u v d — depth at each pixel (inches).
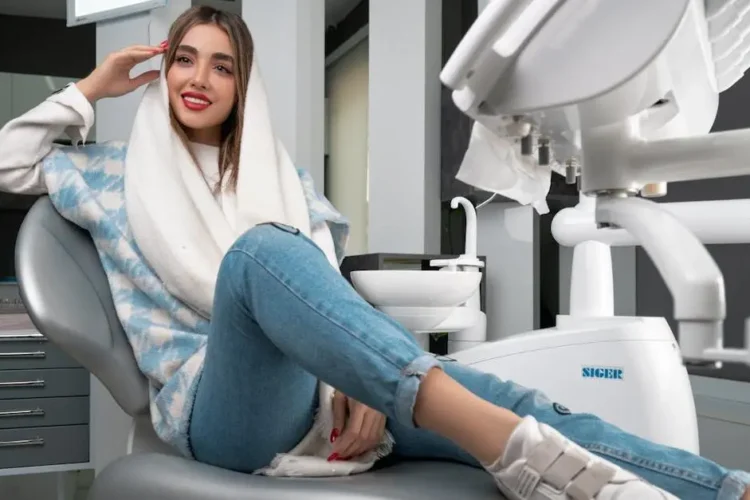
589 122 22.1
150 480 35.2
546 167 30.0
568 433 33.3
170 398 40.5
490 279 96.0
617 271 96.0
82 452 93.4
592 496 26.8
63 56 162.4
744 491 28.8
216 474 34.7
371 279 56.2
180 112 49.9
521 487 28.0
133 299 45.1
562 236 60.1
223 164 51.6
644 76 19.0
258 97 51.6
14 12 159.8
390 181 90.4
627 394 49.2
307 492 31.5
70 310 41.9
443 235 99.3
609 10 18.2
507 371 53.4
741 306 77.5
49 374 92.7
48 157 47.8
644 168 22.8
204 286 43.8
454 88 20.5
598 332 50.6
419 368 29.5
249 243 34.2
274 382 36.1
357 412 37.6
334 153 175.6
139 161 47.0
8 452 90.4
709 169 22.0
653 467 30.9
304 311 31.5
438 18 91.3
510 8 18.5
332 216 53.3
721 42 22.3
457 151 88.4
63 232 46.8
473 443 28.9
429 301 56.2
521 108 20.5
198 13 51.1
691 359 18.6
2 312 114.2
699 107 25.0
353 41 159.8
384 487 32.5
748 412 72.9
